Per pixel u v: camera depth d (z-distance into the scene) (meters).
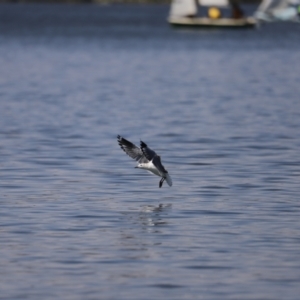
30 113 107.56
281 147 80.56
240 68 192.62
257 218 52.00
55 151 77.44
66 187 61.00
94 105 117.62
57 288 39.94
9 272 42.03
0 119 101.38
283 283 40.66
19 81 156.38
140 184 62.16
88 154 75.81
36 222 50.84
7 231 48.91
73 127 94.56
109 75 172.38
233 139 85.88
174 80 160.88
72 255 44.59
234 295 39.16
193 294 39.25
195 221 51.34
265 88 144.50
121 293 39.31
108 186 61.47
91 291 39.56
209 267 42.75
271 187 61.28
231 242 46.91
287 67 195.25
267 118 103.25
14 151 77.44
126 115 106.19
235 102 122.44
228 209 54.25
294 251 45.31
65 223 50.69
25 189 60.31
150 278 41.19
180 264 43.12
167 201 56.59
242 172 67.31
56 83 153.00
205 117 104.25
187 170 68.19
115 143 82.69
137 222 51.00
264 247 46.00
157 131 91.62
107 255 44.53
